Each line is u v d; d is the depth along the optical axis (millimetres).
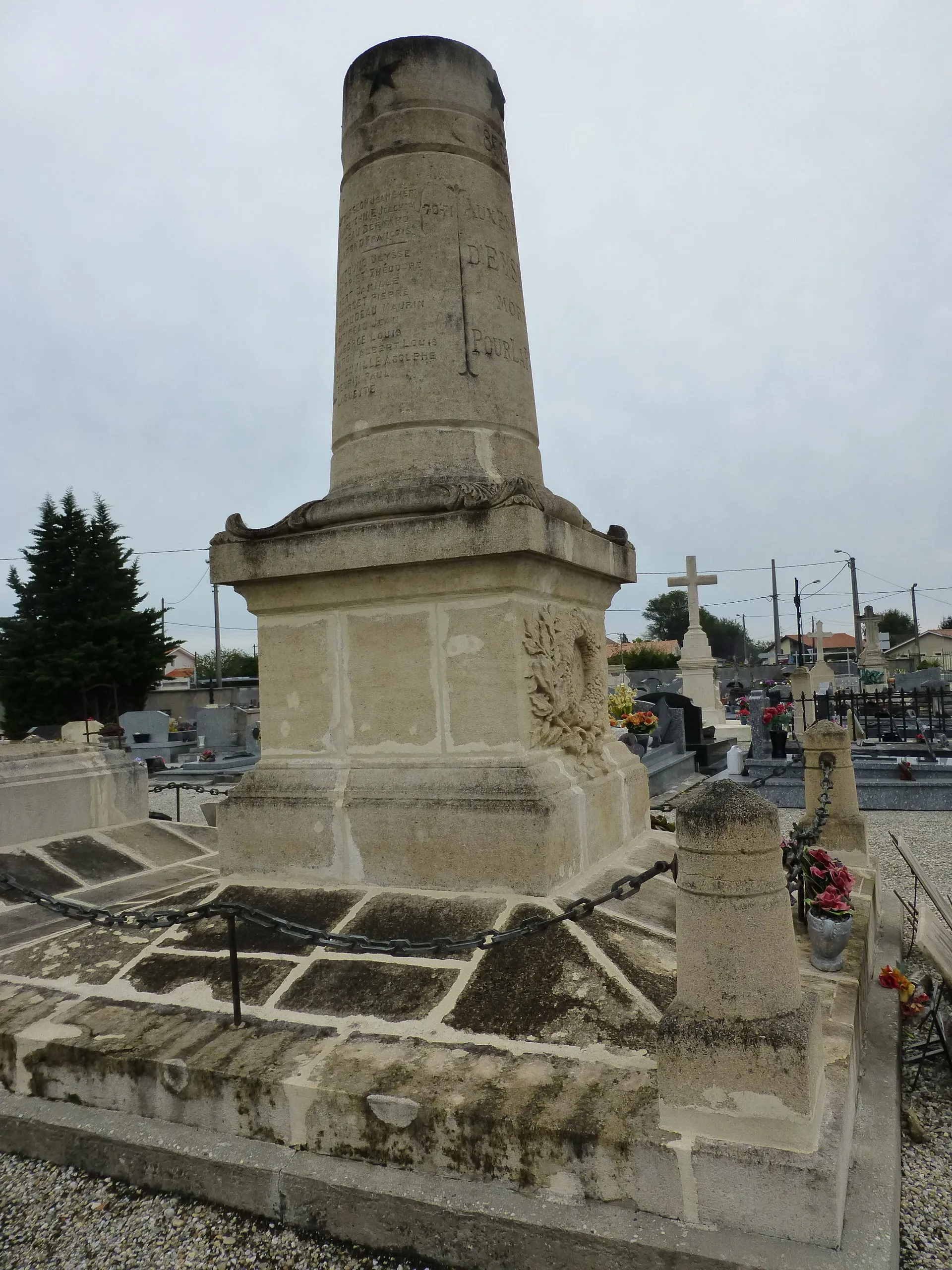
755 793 2752
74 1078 3545
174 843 6973
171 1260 2803
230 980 3990
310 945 4180
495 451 5094
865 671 35344
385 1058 3252
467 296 5207
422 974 3797
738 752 14164
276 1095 3135
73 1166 3334
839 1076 3027
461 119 5375
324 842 4816
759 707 14695
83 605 31844
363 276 5312
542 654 4781
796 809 12820
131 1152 3227
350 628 4980
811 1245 2447
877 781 12641
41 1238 2934
